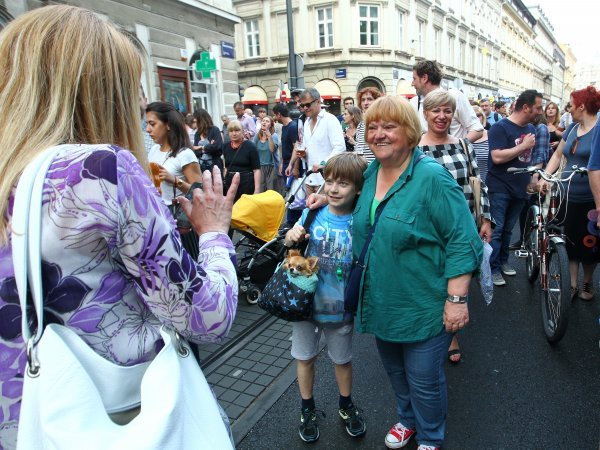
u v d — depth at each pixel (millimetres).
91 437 770
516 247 5293
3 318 838
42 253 816
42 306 801
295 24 23875
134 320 931
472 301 4121
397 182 1887
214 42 12391
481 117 8789
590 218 3322
